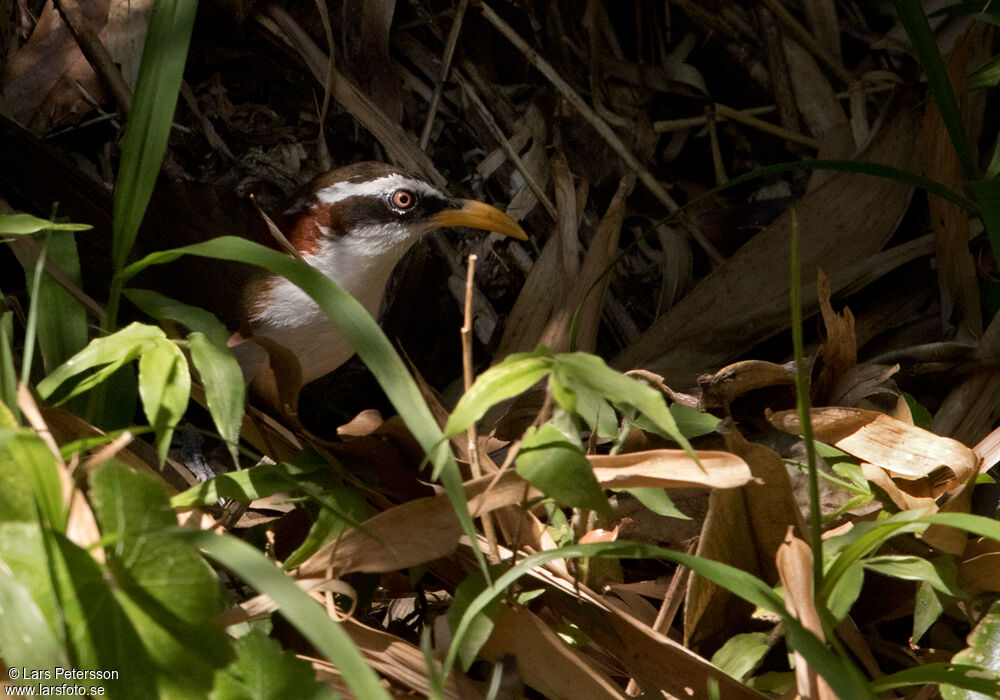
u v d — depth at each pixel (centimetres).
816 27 856
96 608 262
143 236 647
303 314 609
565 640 362
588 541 404
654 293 774
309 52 763
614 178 798
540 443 315
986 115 787
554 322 692
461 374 748
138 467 357
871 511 408
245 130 756
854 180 714
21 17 718
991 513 434
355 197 648
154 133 368
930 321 682
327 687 285
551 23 827
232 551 266
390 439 387
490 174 782
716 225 798
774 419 411
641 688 350
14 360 491
